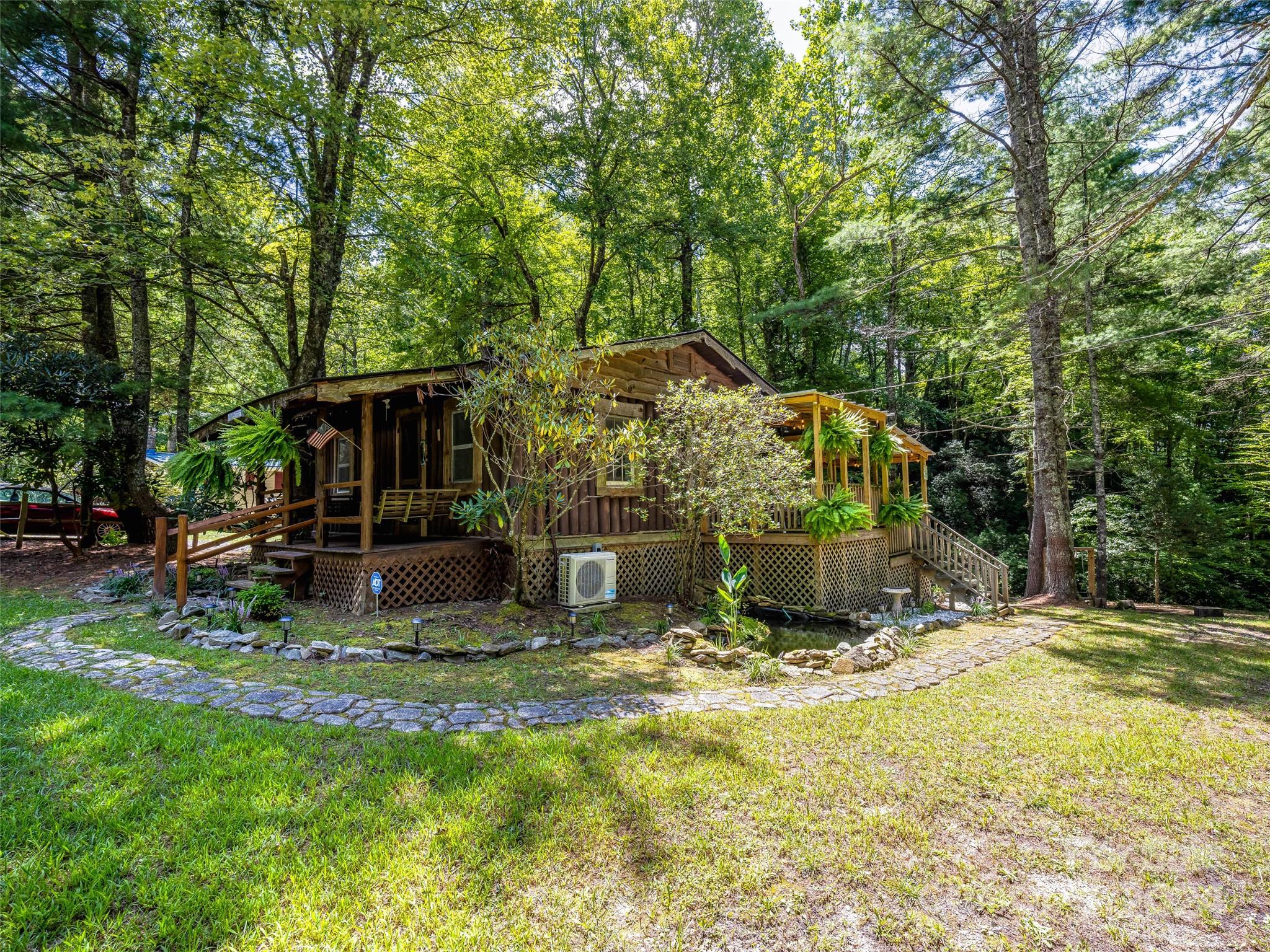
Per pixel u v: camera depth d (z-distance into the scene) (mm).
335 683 4574
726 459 7500
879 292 17500
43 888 2154
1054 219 10742
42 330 11609
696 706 4316
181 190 10742
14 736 3348
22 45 9055
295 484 9438
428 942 1982
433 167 15195
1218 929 2176
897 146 11414
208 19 10812
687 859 2482
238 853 2396
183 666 4844
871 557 10742
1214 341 11820
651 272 17969
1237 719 4297
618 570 8750
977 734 3908
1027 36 9219
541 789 3002
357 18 10430
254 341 17000
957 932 2125
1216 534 13328
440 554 7562
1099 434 12867
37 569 9734
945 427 22188
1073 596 10906
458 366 7086
